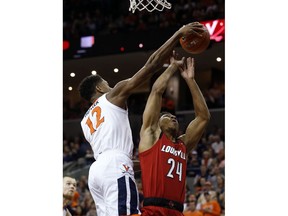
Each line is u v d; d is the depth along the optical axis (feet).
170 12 52.75
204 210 37.47
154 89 14.08
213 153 46.60
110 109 14.34
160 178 13.56
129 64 57.21
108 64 57.62
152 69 13.88
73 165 52.08
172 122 14.19
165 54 13.88
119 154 14.12
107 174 13.93
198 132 14.57
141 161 13.85
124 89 14.21
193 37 14.15
